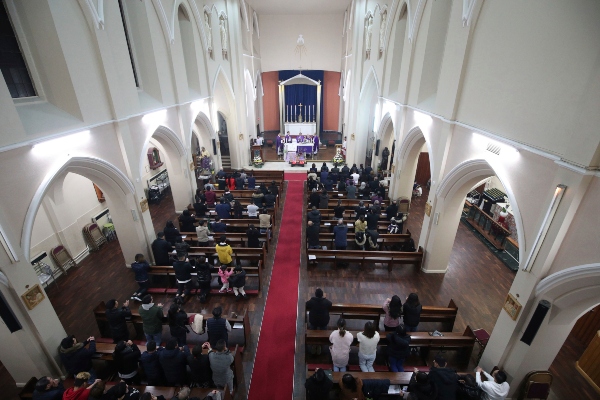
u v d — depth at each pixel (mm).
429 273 9680
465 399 5168
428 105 9922
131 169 8977
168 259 9234
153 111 10141
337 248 10000
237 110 19016
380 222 11406
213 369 5305
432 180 9297
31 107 6336
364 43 17656
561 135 4613
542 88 5016
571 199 4410
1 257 5223
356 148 19625
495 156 6387
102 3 7504
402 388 5668
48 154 6250
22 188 5660
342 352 5797
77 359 5652
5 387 6273
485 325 7734
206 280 8109
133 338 7219
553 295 4973
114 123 8305
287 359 6777
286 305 8297
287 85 28094
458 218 8906
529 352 5473
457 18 7730
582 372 6535
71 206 10156
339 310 7441
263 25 25391
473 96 7246
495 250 10797
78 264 10211
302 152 22094
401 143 12156
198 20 13609
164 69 11023
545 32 4902
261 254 9562
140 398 4223
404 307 6648
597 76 3916
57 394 4859
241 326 7188
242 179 14734
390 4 13195
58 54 6539
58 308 8281
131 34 9992
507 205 11477
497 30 6266
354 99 18781
